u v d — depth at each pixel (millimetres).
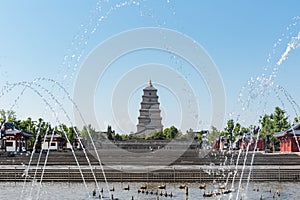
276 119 99688
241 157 65062
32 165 59531
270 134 98750
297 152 76250
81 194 37875
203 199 35281
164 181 47531
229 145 85250
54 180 47281
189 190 40562
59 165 59250
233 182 43719
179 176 47875
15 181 47562
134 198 35562
